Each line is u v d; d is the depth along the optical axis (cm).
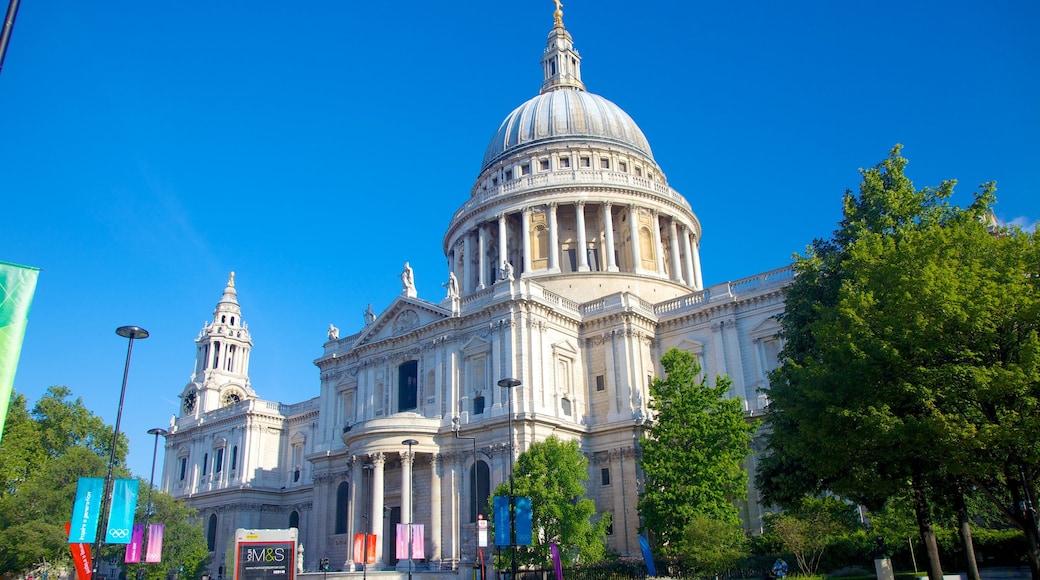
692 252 10600
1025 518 3544
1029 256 3750
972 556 4153
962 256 3894
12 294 2056
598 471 7194
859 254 4166
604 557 6078
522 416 6675
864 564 5609
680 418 5831
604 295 8919
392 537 7300
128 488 4275
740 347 7400
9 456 8169
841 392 3762
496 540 4753
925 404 3509
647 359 7725
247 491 10475
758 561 5712
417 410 7588
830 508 5469
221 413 11312
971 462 3403
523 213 9769
